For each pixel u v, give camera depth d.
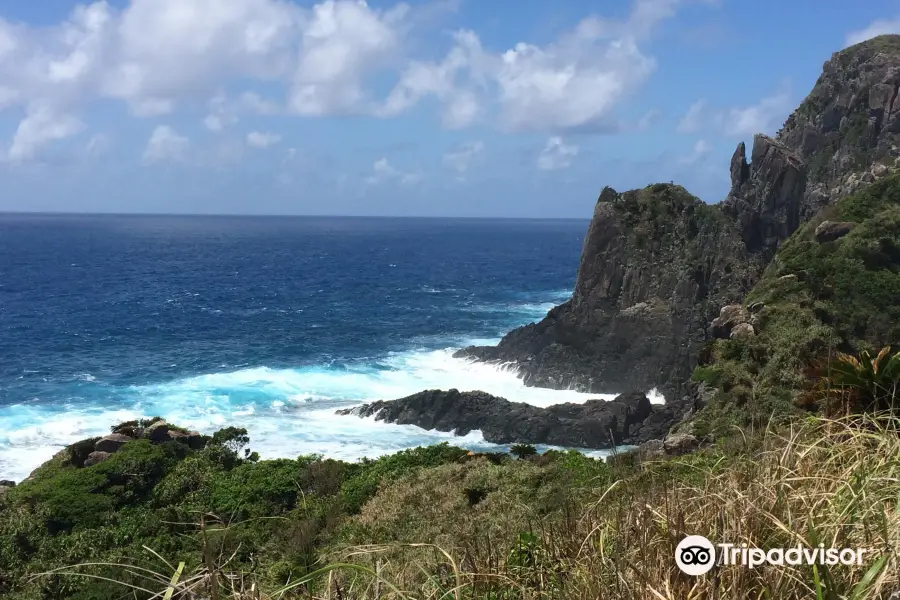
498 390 62.03
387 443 46.66
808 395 10.72
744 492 4.85
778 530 4.42
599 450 46.44
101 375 63.75
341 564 4.72
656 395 61.09
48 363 68.19
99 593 17.16
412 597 4.71
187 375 64.12
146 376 63.50
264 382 61.56
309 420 51.22
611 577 4.48
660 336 64.31
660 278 67.56
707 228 69.62
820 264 48.59
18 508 28.55
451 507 21.98
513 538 6.30
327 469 31.22
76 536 26.23
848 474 4.92
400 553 6.91
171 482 31.88
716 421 35.69
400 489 26.27
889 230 50.69
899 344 42.03
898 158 73.88
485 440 47.91
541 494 17.95
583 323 68.62
